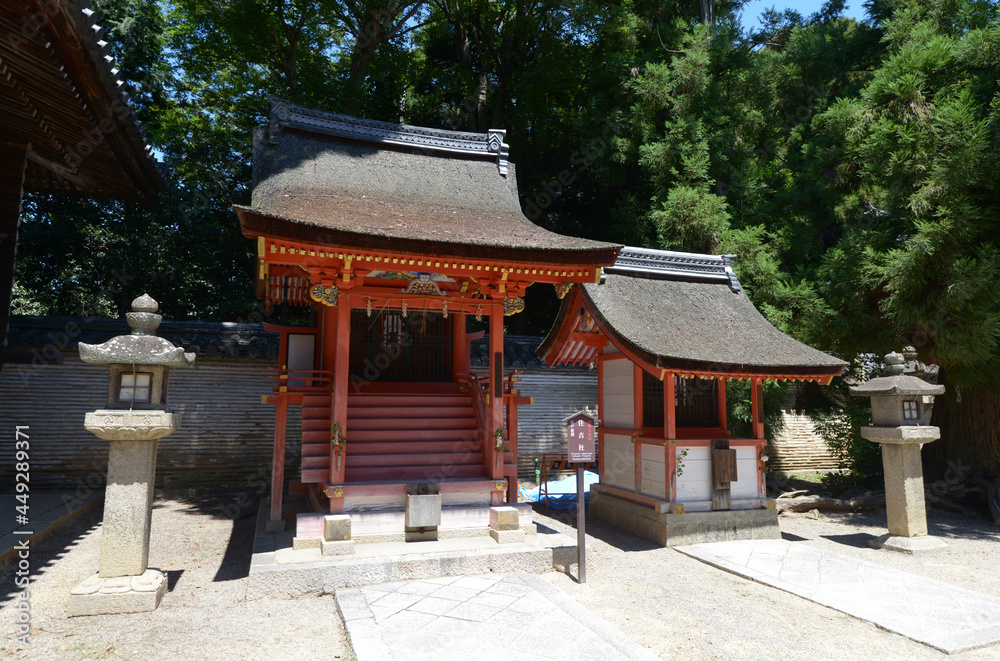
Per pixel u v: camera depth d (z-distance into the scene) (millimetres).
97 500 10695
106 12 17328
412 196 9547
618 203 17656
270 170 9211
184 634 5129
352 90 18844
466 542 7461
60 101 7684
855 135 10812
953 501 11562
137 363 5703
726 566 7461
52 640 4910
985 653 4945
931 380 13508
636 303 9750
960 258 9523
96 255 18547
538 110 19594
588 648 4754
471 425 9102
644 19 19062
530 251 7594
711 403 10328
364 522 7332
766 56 17188
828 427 13727
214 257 19578
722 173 15977
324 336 9859
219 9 17922
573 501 12289
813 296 11891
